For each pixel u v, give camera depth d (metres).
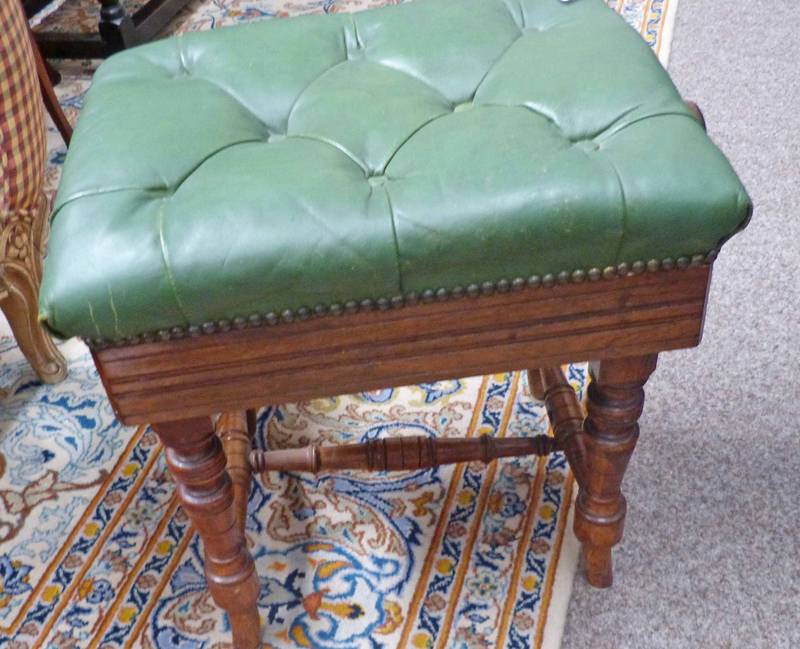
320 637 0.89
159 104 0.74
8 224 1.04
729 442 1.05
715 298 1.23
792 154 1.45
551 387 0.97
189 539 1.00
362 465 0.96
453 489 1.02
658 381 1.13
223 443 0.94
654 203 0.60
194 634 0.91
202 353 0.64
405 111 0.71
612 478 0.80
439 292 0.62
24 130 1.01
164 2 1.91
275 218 0.60
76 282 0.60
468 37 0.79
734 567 0.92
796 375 1.12
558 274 0.62
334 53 0.81
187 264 0.60
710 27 1.78
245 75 0.79
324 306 0.62
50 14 2.00
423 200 0.61
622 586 0.91
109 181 0.66
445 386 1.16
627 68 0.71
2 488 1.08
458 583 0.93
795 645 0.85
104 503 1.05
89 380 1.22
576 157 0.63
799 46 1.69
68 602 0.95
